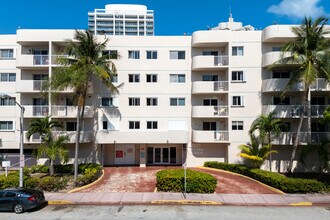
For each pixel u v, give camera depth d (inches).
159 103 1181.1
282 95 1013.8
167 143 1169.4
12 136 1154.7
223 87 1144.2
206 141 1123.3
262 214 619.5
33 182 798.5
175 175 810.2
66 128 1157.1
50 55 1110.4
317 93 1112.2
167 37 1191.6
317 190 789.2
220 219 585.6
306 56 909.8
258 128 1032.2
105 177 967.6
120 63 1181.7
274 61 1075.3
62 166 1055.0
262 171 942.4
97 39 1122.0
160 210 645.9
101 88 1170.0
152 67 1183.6
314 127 1131.9
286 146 1107.3
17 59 1107.3
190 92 1185.4
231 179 953.5
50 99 1033.5
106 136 1130.7
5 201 627.2
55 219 584.4
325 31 1003.9
